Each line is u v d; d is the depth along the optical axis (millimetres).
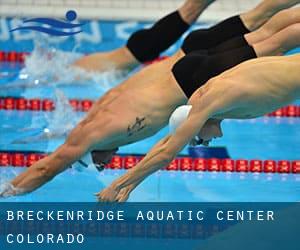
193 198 15266
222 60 13703
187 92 13938
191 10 17016
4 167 16594
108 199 12594
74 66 20359
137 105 14141
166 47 17547
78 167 15891
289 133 18891
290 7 15242
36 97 19844
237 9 24547
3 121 18859
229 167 17000
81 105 19453
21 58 22297
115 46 22984
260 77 12312
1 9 24016
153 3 25266
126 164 16984
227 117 12836
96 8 24672
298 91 12398
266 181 16438
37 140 17781
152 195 15359
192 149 17641
